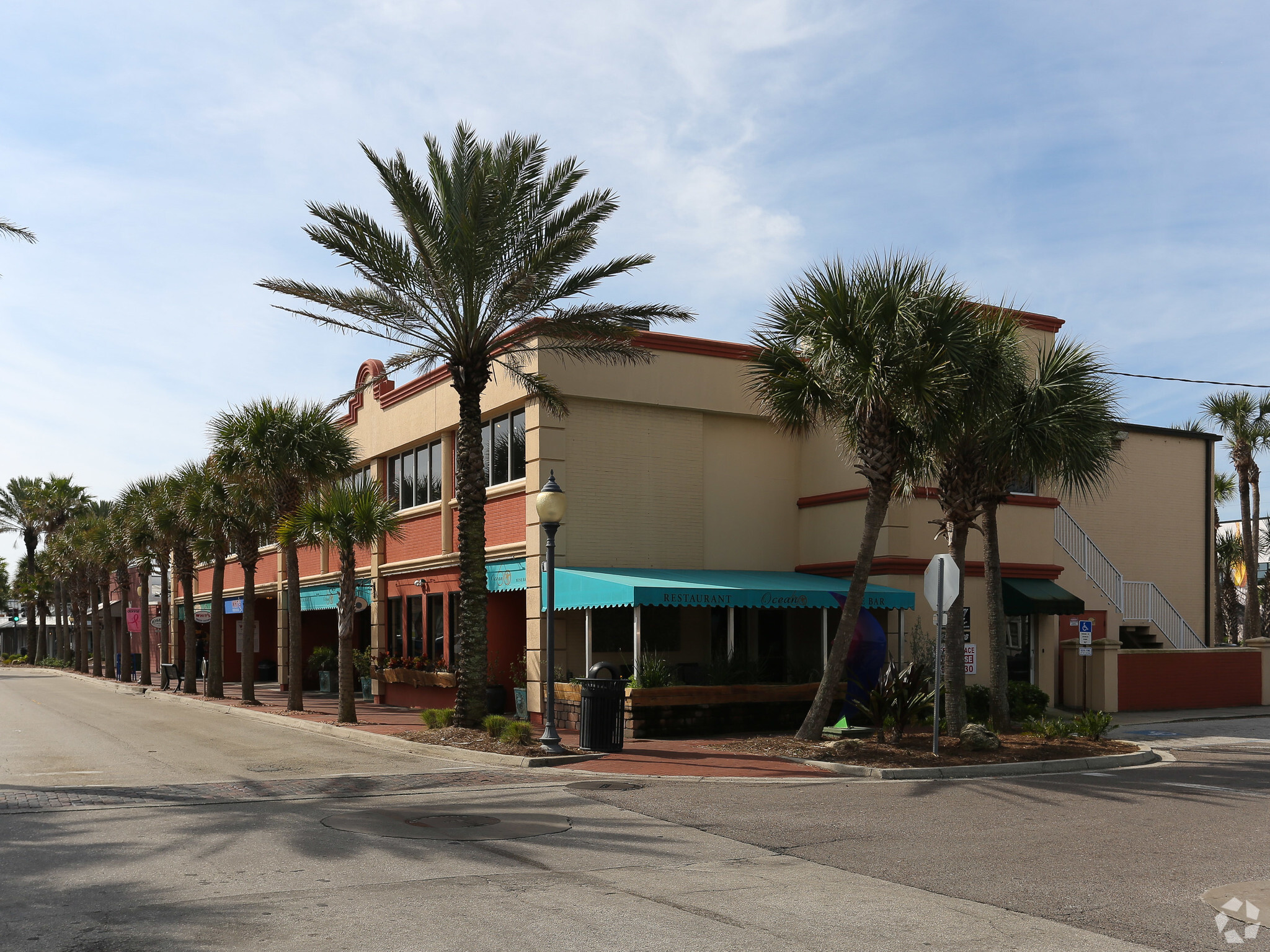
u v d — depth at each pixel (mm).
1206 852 8844
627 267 18266
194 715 24922
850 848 9016
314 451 24484
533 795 11945
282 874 7812
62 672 55594
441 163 18094
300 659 24266
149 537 35469
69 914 6656
